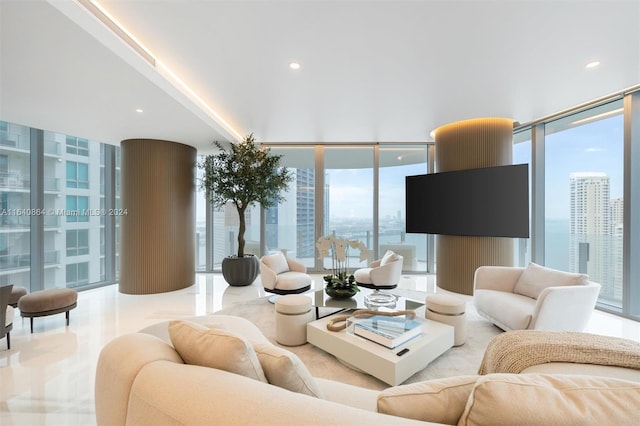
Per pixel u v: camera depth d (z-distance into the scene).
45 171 4.32
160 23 2.26
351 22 2.26
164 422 0.73
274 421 0.64
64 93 2.89
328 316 2.85
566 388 0.68
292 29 2.34
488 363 1.69
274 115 4.21
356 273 4.35
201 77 3.10
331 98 3.62
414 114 4.14
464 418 0.68
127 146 4.59
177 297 4.34
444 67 2.89
